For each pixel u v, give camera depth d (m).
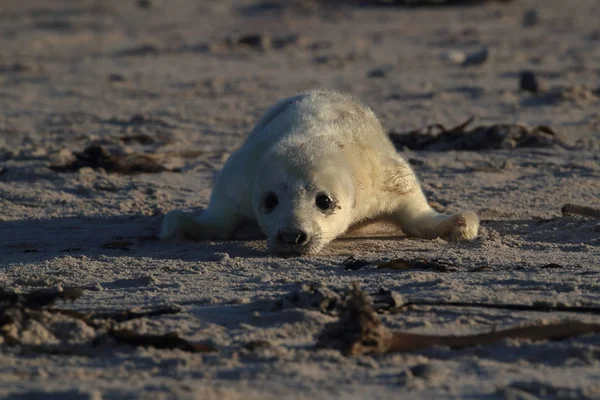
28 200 17.17
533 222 14.60
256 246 13.33
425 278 10.79
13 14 67.31
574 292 9.98
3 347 8.33
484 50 40.97
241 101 31.55
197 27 60.53
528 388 7.07
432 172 19.53
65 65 43.59
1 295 9.29
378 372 7.55
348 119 13.83
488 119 27.38
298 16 63.59
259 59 44.72
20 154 21.84
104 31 58.62
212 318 9.28
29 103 31.80
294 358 7.92
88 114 28.95
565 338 8.39
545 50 45.38
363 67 41.16
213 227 13.84
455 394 7.00
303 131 13.37
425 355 8.10
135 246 13.52
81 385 7.23
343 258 12.28
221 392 6.89
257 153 13.40
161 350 8.27
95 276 11.51
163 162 20.86
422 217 13.81
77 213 15.99
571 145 22.31
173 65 43.03
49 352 8.26
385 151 13.73
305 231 12.16
